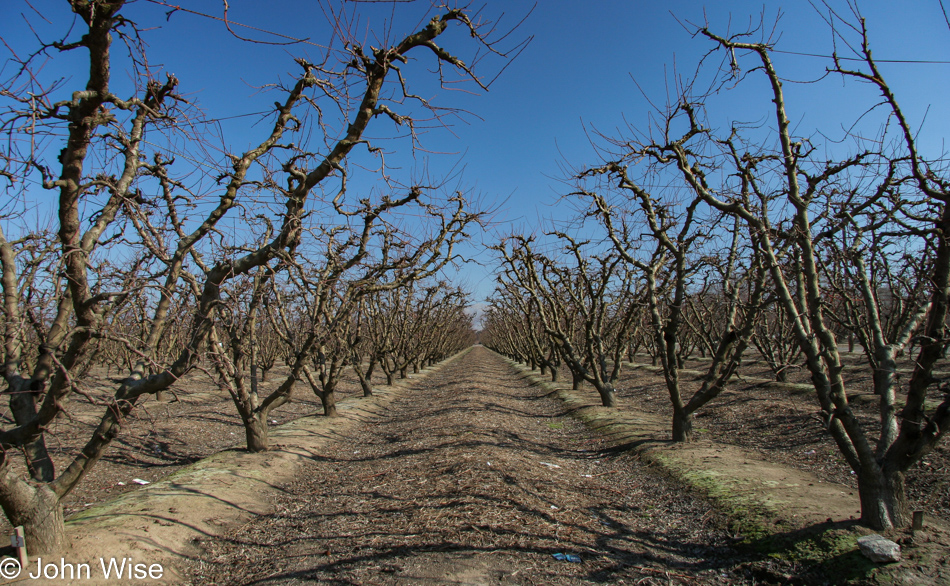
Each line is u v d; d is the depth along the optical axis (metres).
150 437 10.89
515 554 5.06
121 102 4.40
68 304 4.96
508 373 32.69
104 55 3.92
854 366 17.06
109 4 3.60
